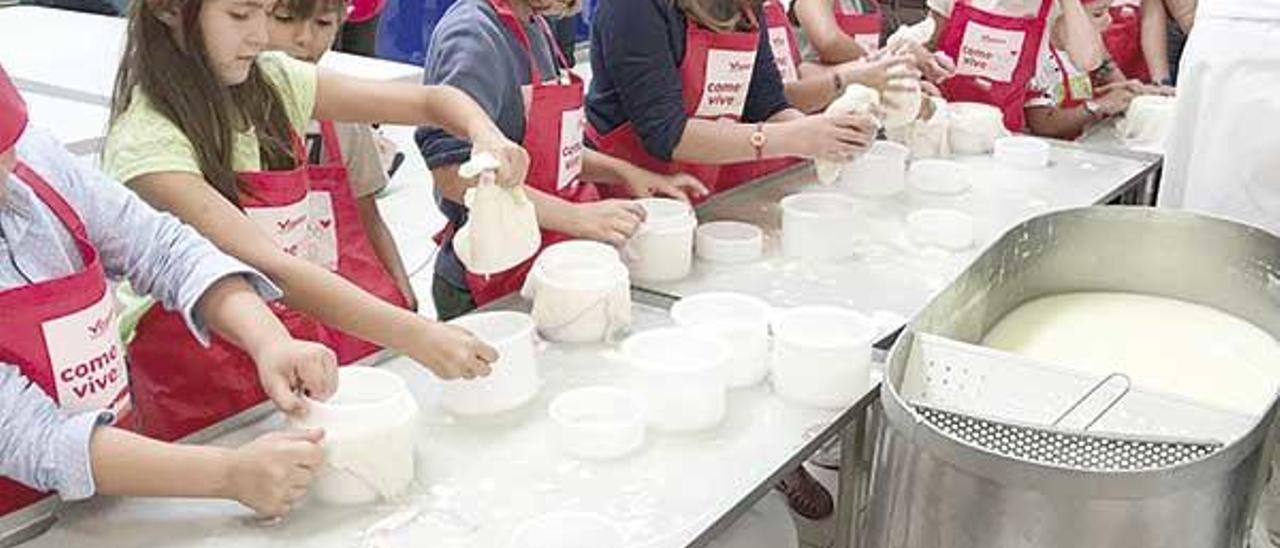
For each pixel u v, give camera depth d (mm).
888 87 2559
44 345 1231
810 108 2650
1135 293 2127
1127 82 3463
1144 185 2760
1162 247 2082
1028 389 1514
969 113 2797
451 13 1952
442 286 2084
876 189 2422
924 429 1293
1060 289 2127
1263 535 1961
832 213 2068
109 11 3930
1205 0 2547
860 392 1551
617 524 1263
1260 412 1432
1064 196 2488
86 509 1260
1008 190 2521
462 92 1810
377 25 4312
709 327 1598
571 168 2047
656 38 2154
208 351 1657
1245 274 2018
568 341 1686
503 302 1792
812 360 1519
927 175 2469
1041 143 2742
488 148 1651
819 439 1471
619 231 1886
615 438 1382
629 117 2225
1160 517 1237
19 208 1251
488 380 1459
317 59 1847
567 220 1874
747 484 1353
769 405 1546
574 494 1321
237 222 1496
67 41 3205
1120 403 1472
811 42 3117
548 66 2102
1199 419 1444
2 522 1221
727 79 2305
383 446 1272
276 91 1733
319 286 1450
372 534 1235
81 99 2682
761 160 2387
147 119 1543
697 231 2068
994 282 1946
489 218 1618
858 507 1638
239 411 1583
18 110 1137
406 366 1595
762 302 1733
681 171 2352
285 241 1702
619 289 1691
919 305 1877
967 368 1534
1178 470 1223
